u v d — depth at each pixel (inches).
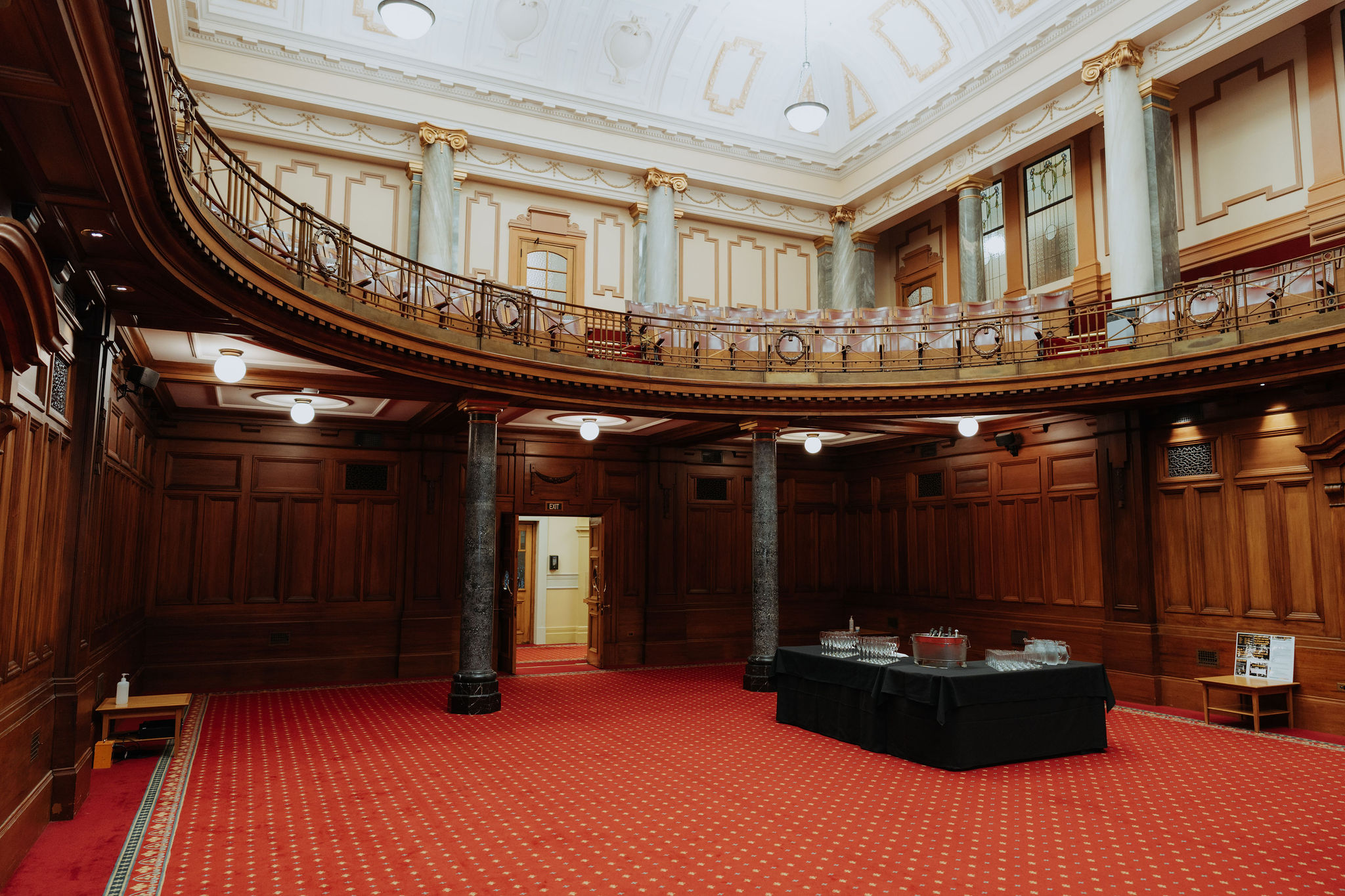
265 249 310.0
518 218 560.1
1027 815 226.2
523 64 539.8
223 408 440.8
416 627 475.2
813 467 593.0
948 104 538.3
